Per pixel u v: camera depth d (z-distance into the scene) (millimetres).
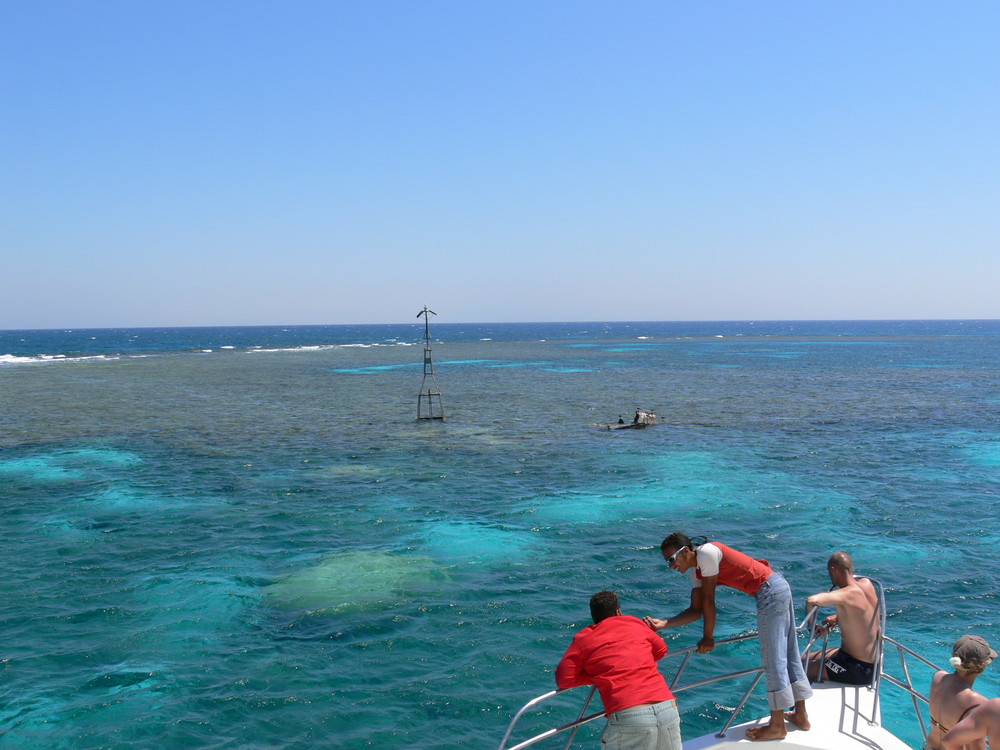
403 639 13359
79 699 11242
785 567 17203
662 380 69500
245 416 43219
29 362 94562
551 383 66938
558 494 24094
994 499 23172
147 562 17297
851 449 32031
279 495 23828
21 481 25641
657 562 17500
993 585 15945
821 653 6953
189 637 13391
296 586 15836
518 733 10578
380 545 18719
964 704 6137
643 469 28016
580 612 14602
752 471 27547
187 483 25484
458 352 129625
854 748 5762
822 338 198625
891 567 17094
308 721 10734
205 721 10680
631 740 4922
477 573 16734
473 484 25531
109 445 33031
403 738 10359
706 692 11789
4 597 15102
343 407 48125
